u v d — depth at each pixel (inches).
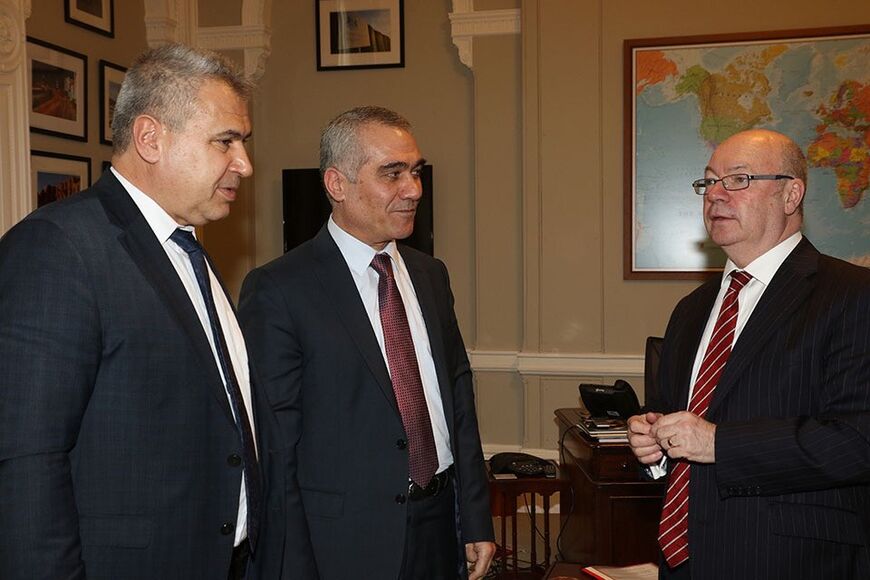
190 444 50.7
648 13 186.7
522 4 192.1
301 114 215.2
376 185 70.8
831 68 179.2
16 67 131.6
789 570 59.1
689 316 76.2
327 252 73.7
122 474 48.1
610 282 191.6
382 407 69.7
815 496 59.9
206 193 52.9
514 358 200.1
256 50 212.4
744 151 66.9
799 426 58.6
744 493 60.3
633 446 68.4
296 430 67.9
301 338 70.3
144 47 202.7
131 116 52.0
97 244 48.6
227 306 61.4
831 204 180.5
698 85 184.2
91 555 47.2
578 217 192.2
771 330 63.2
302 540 63.3
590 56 189.8
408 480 69.2
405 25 209.0
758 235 66.6
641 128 187.3
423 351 75.5
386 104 210.7
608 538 116.1
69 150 169.6
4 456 43.4
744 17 183.0
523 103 193.3
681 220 186.7
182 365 50.3
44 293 45.6
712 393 66.4
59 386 44.8
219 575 52.1
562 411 142.9
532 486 135.3
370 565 67.8
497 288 201.9
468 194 207.3
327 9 211.6
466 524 76.0
